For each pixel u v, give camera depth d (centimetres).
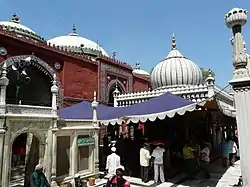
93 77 1533
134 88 1969
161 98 970
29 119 650
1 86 607
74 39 1908
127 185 528
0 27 1077
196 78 1436
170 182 831
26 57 1141
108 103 1625
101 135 1381
